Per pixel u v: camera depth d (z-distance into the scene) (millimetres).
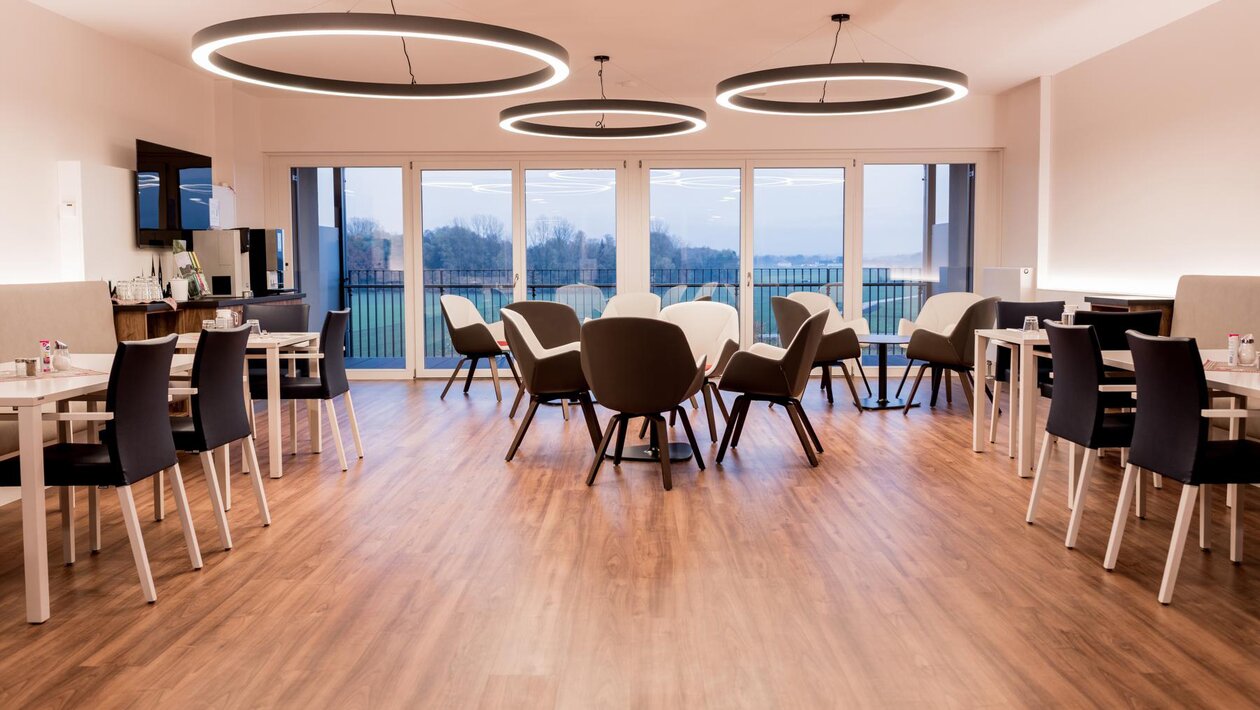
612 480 5008
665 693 2498
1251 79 5902
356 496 4684
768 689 2518
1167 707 2395
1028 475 5043
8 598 3240
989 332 5488
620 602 3170
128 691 2510
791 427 6656
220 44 4586
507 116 6824
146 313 6273
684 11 6207
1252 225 5934
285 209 9773
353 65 7836
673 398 4754
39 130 6035
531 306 7617
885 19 6504
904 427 6660
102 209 6426
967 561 3588
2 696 2479
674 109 6746
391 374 10016
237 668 2656
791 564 3566
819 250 9977
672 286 10023
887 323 10055
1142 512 4215
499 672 2629
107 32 6711
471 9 6109
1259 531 3947
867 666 2654
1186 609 3070
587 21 6441
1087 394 3695
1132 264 7379
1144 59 7113
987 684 2535
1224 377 3416
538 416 7289
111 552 3762
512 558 3660
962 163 9844
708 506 4441
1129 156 7379
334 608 3125
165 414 3432
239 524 4184
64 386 3254
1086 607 3094
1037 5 6234
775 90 8867
